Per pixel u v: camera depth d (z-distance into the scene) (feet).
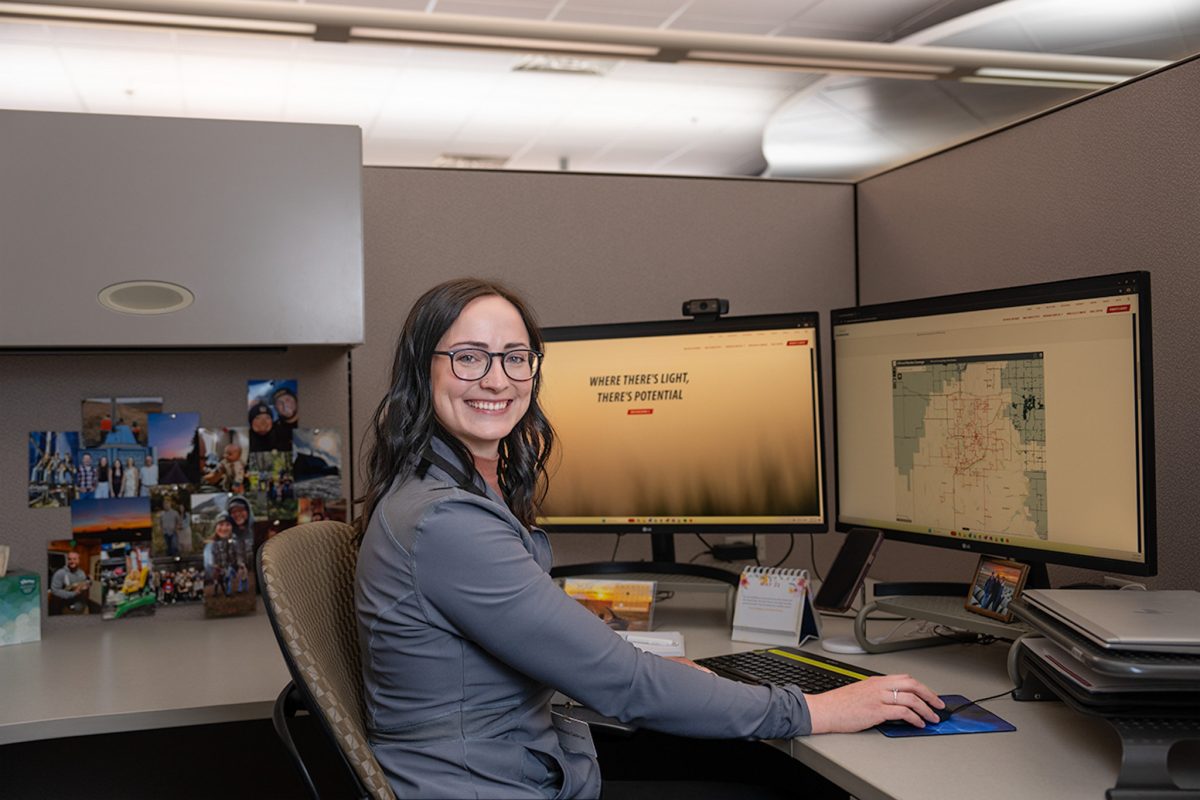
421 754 3.22
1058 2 15.57
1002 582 4.39
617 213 6.77
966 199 6.21
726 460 5.38
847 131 22.44
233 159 5.21
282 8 10.66
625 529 5.55
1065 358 4.08
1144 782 2.88
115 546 5.83
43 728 3.93
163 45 18.10
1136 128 5.05
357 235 5.38
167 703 4.12
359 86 20.84
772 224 7.04
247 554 5.96
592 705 3.31
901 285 6.81
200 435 5.99
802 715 3.45
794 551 6.79
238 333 5.21
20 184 4.93
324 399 6.22
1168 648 2.99
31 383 5.74
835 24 18.28
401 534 3.22
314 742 5.85
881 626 5.20
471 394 3.57
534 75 20.36
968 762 3.17
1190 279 4.76
